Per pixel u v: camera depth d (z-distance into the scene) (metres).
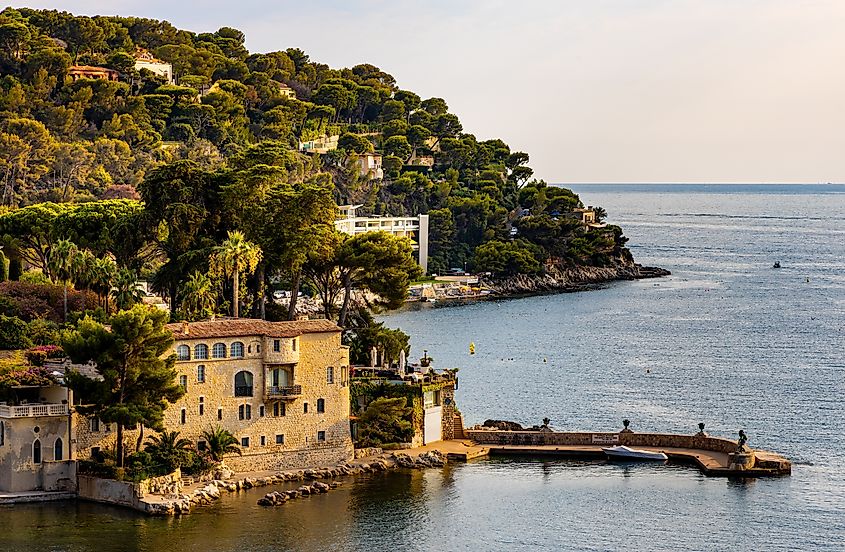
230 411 148.50
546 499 145.62
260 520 135.00
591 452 164.75
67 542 126.12
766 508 144.00
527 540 132.50
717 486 152.38
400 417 162.25
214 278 181.62
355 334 191.62
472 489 148.38
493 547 130.25
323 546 128.38
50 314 179.50
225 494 143.50
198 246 187.38
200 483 144.00
